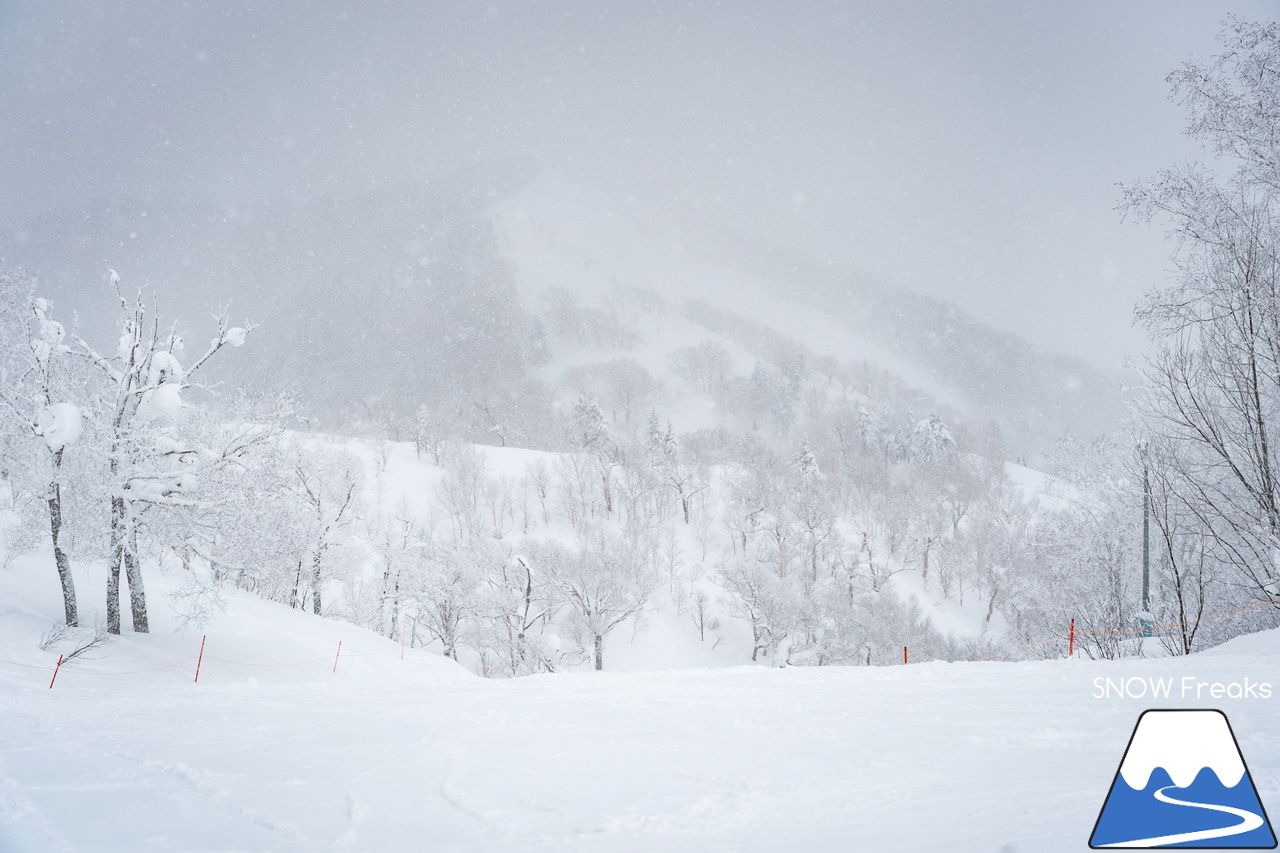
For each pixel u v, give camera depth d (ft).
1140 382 57.41
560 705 28.91
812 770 13.87
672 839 9.64
